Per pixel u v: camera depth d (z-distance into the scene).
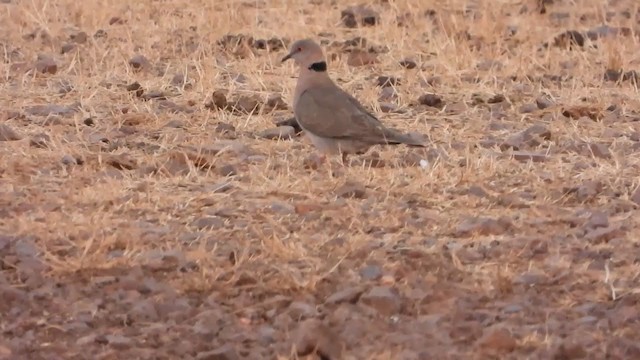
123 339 14.04
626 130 22.06
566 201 18.48
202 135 21.48
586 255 16.44
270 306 15.00
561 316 14.76
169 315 14.75
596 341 14.10
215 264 16.02
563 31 28.33
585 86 24.66
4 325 14.50
